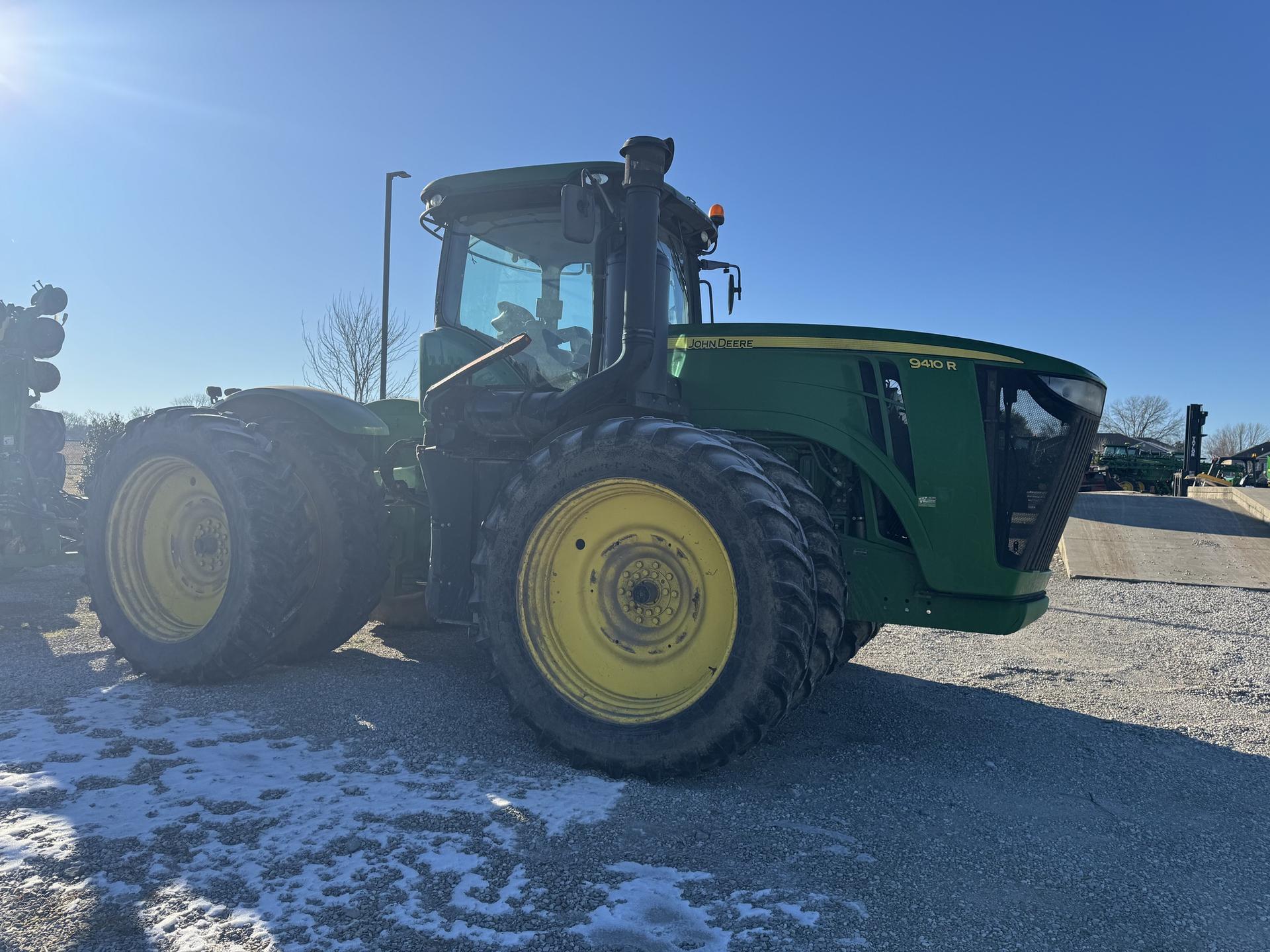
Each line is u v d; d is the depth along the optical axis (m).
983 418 3.46
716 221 4.57
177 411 4.11
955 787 2.91
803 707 3.86
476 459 3.61
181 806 2.41
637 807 2.57
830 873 2.19
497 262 4.05
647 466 3.01
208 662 3.75
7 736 2.99
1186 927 2.01
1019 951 1.87
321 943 1.76
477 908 1.92
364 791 2.58
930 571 3.41
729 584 2.98
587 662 3.16
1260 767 3.27
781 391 3.57
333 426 4.25
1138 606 7.11
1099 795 2.90
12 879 1.97
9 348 6.36
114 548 4.12
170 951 1.72
